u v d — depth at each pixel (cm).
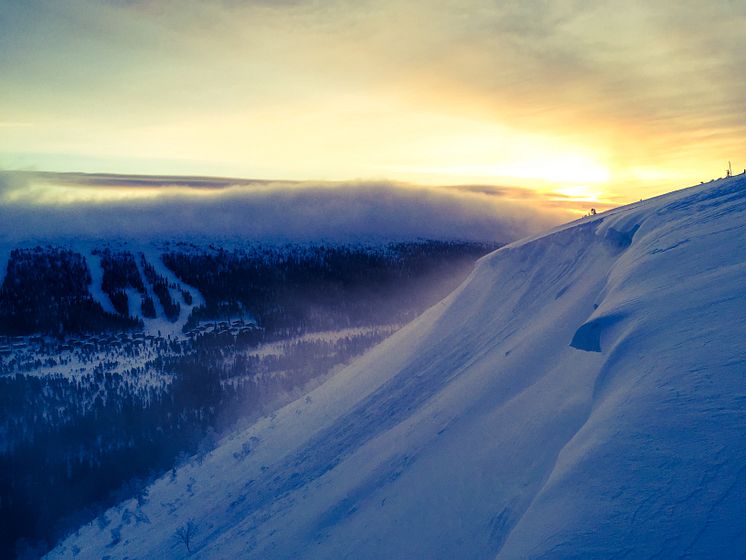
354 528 1199
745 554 310
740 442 397
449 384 1972
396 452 1515
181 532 2084
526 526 443
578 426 839
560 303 1803
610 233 1847
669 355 578
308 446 2356
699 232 1062
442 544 877
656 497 381
